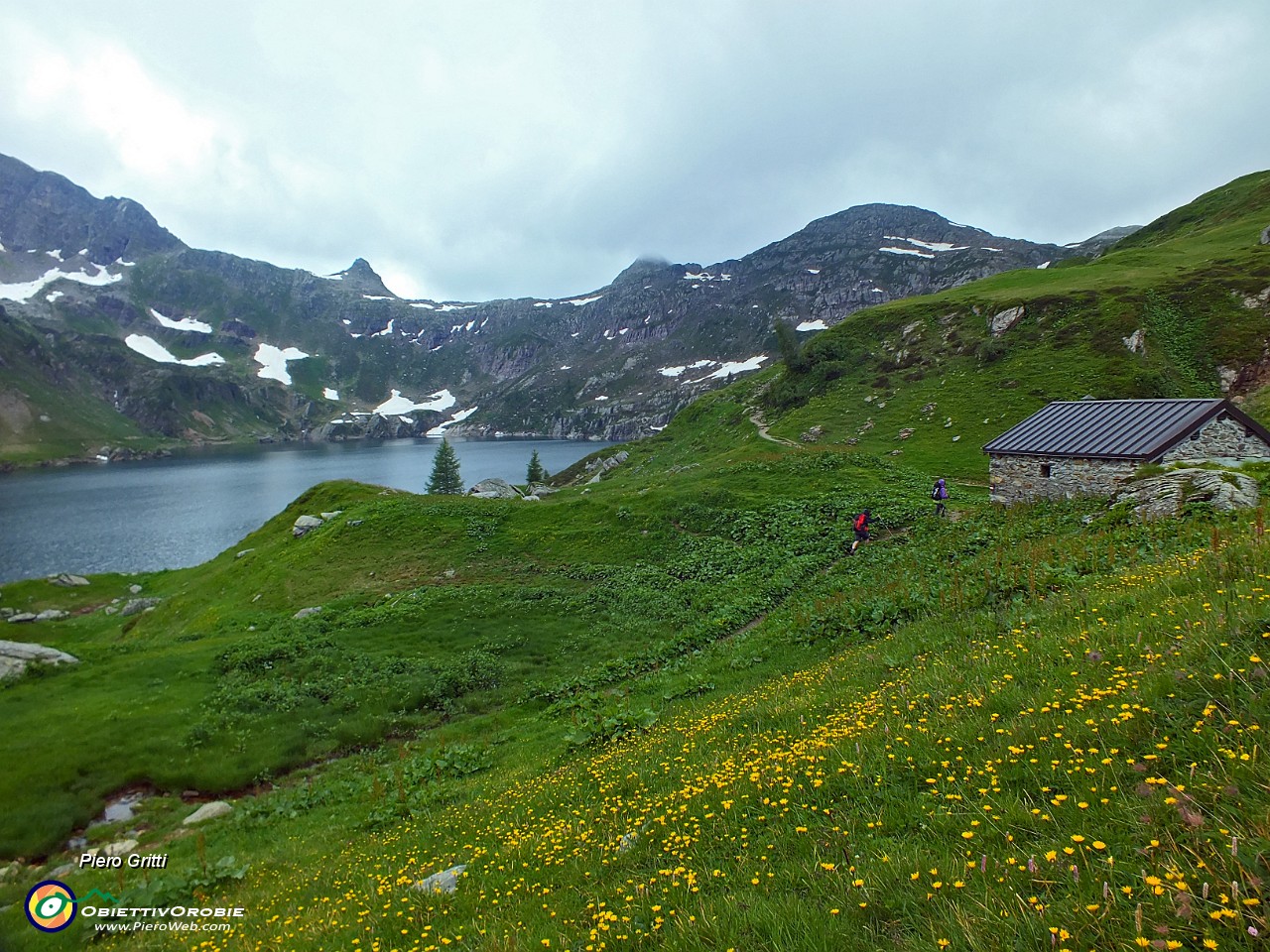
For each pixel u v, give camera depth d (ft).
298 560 175.22
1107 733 21.02
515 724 81.05
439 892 28.68
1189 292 273.95
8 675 99.76
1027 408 240.12
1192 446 106.22
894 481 183.32
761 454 237.25
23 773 72.54
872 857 18.66
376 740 83.76
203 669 104.17
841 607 77.25
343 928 28.63
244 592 168.86
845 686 44.14
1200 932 11.84
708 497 178.91
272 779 75.46
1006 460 131.13
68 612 200.95
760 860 21.42
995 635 44.27
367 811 58.75
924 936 14.66
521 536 175.83
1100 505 103.24
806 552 134.00
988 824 18.49
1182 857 14.11
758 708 45.60
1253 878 12.48
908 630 57.21
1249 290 260.21
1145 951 11.76
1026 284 378.12
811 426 288.10
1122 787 17.94
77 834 64.75
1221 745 17.54
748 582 123.65
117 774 73.87
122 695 94.38
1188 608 30.35
